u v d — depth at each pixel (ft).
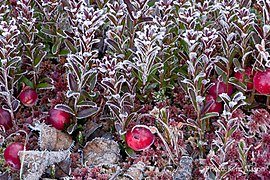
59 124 1.37
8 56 1.33
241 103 1.28
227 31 1.35
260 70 1.33
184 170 1.33
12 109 1.39
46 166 1.33
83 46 1.32
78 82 1.36
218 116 1.40
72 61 1.33
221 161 1.28
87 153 1.37
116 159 1.36
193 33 1.29
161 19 1.36
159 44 1.37
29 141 1.39
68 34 1.39
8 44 1.32
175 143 1.34
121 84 1.32
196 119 1.40
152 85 1.40
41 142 1.35
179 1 1.38
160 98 1.39
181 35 1.39
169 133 1.32
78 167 1.35
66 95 1.40
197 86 1.32
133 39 1.39
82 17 1.31
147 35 1.29
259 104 1.41
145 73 1.34
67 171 1.34
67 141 1.38
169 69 1.40
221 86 1.37
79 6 1.36
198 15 1.34
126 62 1.32
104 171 1.34
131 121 1.37
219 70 1.37
